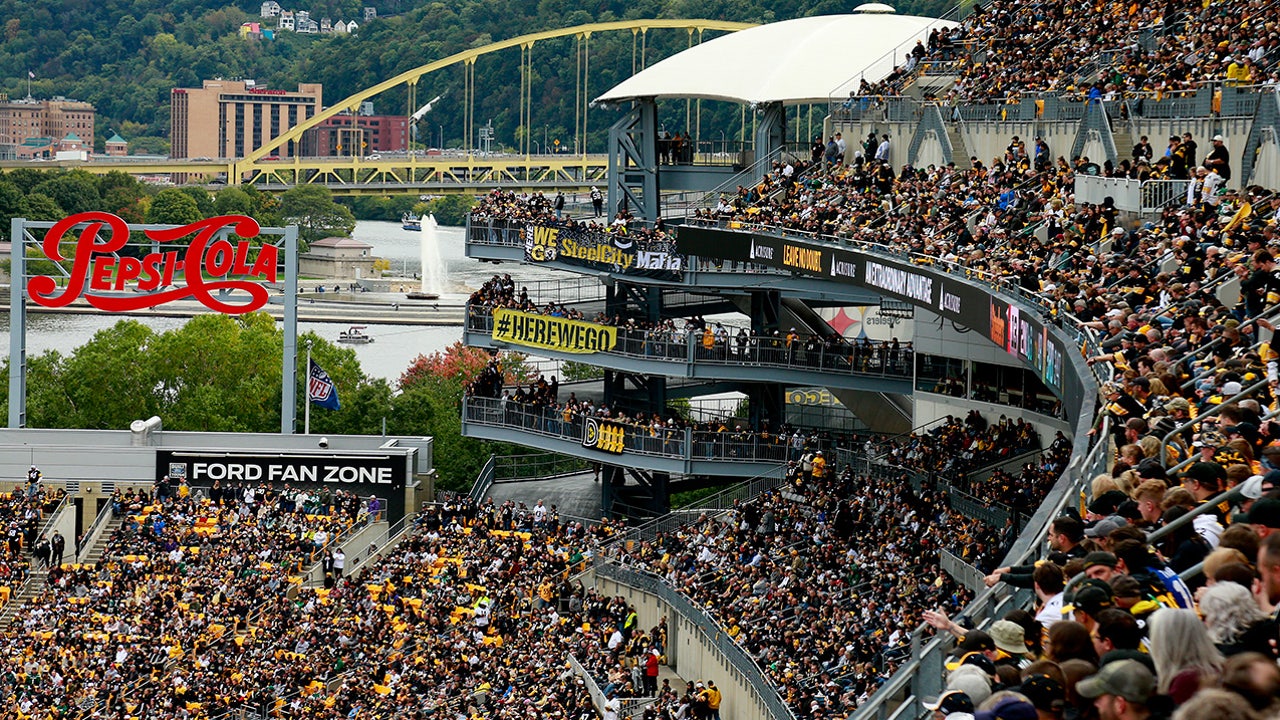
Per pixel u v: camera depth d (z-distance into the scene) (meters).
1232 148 101.31
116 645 138.50
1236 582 27.45
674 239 156.75
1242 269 66.25
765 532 128.38
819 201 141.62
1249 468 37.41
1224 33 111.38
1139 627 26.73
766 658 101.81
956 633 34.12
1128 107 111.88
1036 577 34.19
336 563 153.25
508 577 145.88
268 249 180.12
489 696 123.31
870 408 160.50
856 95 156.75
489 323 171.00
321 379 179.00
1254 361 52.62
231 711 127.38
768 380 150.62
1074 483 46.47
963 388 131.38
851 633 96.50
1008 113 129.38
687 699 106.94
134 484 168.38
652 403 167.50
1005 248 103.38
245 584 149.00
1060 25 140.62
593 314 174.12
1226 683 20.89
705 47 191.12
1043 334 81.06
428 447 173.38
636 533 152.12
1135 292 76.31
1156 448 43.97
